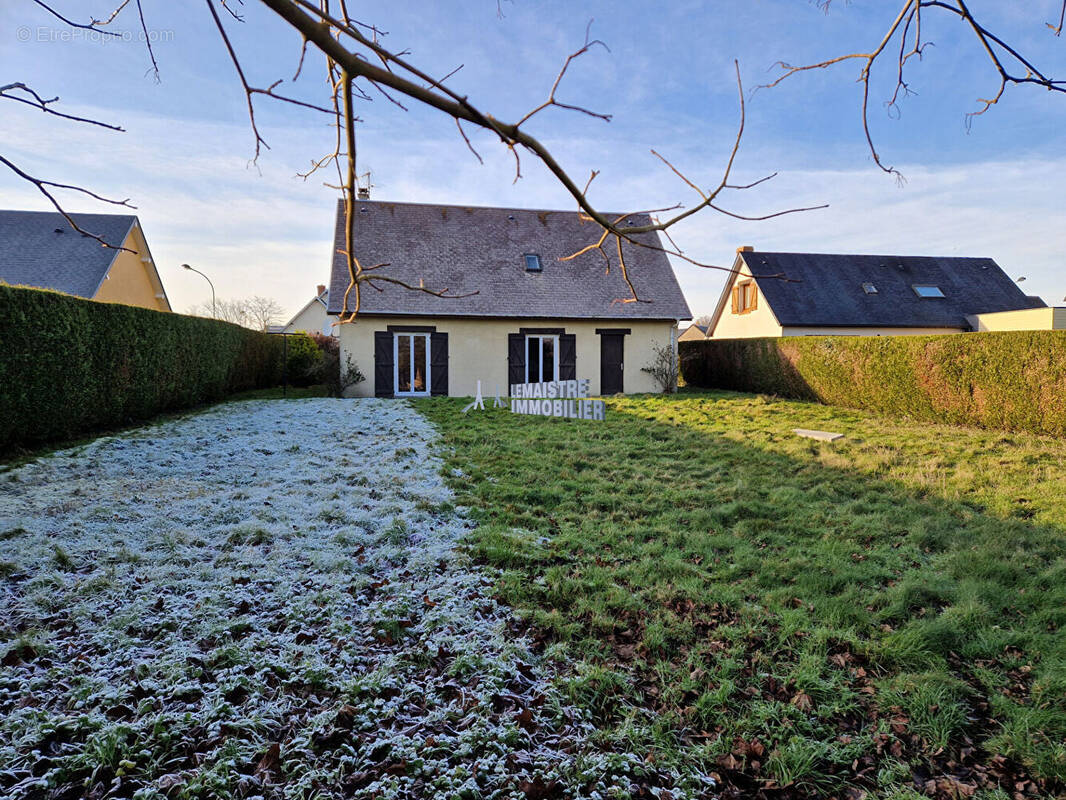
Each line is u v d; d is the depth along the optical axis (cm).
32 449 770
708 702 298
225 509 552
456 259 1761
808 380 1498
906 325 2062
